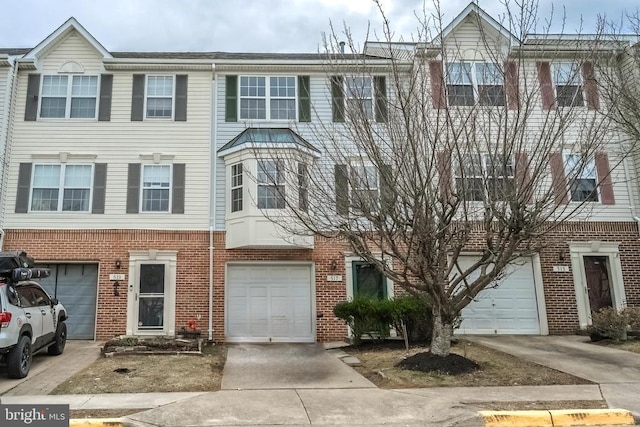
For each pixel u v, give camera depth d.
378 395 7.87
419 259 9.04
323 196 10.31
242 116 15.81
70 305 14.61
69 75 15.65
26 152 15.04
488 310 15.20
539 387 8.32
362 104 9.86
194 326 14.06
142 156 15.32
